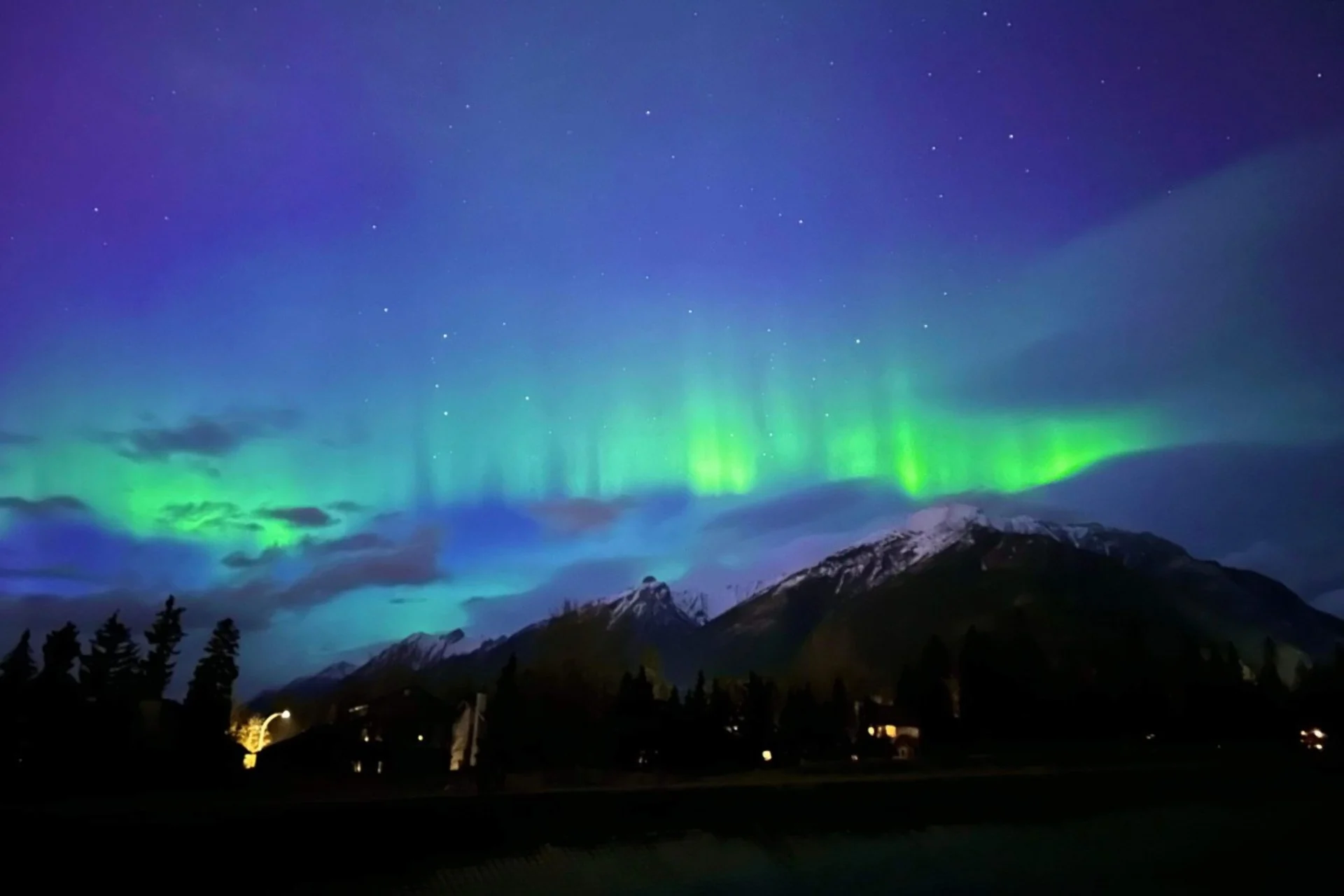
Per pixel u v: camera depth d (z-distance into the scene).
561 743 70.75
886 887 40.78
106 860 32.47
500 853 39.09
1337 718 97.06
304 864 34.72
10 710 55.56
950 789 54.03
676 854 42.22
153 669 70.44
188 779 51.81
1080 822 51.56
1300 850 47.38
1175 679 111.50
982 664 105.31
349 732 61.81
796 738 82.56
